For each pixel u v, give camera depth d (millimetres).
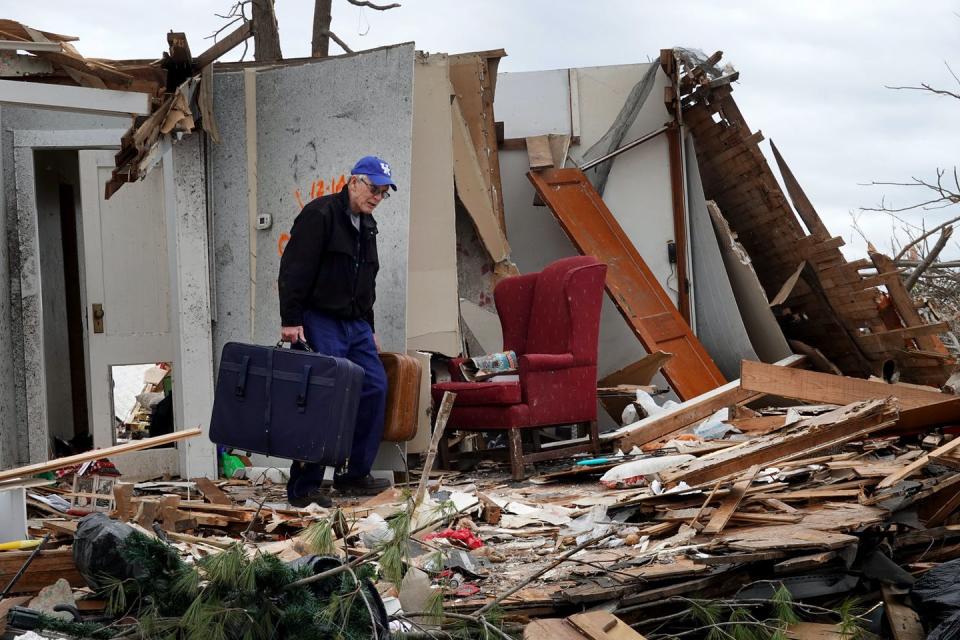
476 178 7961
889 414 4672
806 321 8938
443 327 6738
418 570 3191
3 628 2867
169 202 6273
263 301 6414
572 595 3191
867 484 4438
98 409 6699
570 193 8758
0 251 6191
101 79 5523
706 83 8609
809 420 4977
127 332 6727
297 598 2625
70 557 3254
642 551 3711
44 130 6414
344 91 6219
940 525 4195
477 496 4863
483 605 3113
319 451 4770
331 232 5090
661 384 8602
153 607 2645
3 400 6137
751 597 3494
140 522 3949
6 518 3537
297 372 4820
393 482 5684
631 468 5129
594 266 6230
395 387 5715
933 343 8109
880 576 3768
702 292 8844
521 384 5914
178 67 5863
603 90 9117
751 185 8688
